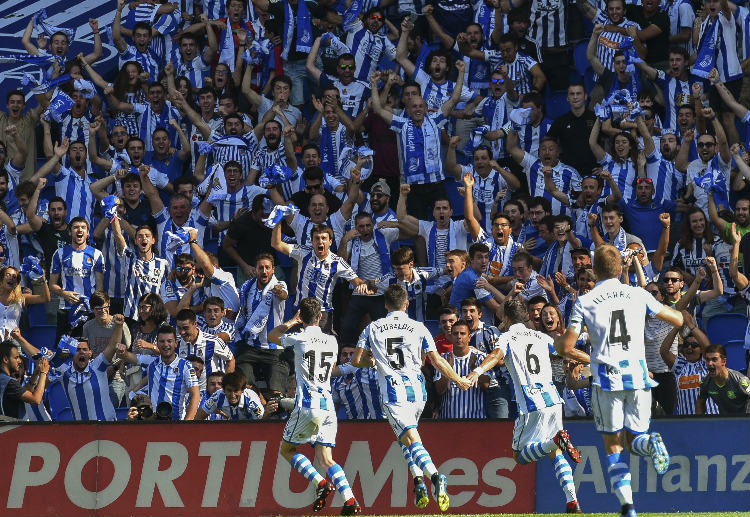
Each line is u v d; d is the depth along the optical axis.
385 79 54.47
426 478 35.19
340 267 44.53
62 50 59.59
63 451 36.06
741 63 55.34
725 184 48.62
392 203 53.38
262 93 59.41
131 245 50.03
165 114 58.22
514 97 55.06
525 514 31.53
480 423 35.31
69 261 48.53
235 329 43.88
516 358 31.50
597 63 55.69
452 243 47.84
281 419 36.00
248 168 54.41
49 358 41.22
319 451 32.38
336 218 49.22
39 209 52.00
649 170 50.25
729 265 46.44
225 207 52.03
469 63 57.72
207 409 39.03
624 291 26.16
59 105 55.03
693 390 39.41
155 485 35.75
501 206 51.34
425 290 46.75
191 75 60.59
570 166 52.41
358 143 54.78
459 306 44.12
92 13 67.62
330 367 32.47
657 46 57.09
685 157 50.81
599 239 45.25
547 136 52.81
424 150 52.53
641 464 34.25
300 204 50.34
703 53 54.97
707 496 33.62
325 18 60.41
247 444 35.88
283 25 60.09
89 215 53.38
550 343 31.69
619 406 25.81
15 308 46.38
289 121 56.22
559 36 58.28
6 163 55.91
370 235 47.25
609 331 25.89
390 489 35.22
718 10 55.16
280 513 35.34
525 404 31.20
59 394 42.97
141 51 60.88
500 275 45.59
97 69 62.66
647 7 56.94
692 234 46.91
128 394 42.88
